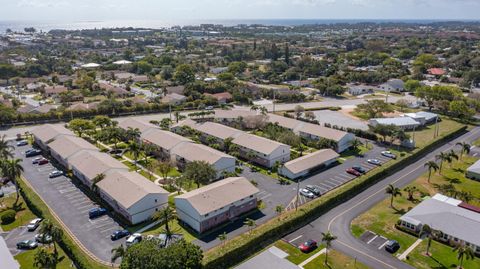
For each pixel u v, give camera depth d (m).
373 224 79.00
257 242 70.75
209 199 78.81
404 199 90.00
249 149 115.25
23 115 153.50
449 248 70.94
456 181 101.00
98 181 90.38
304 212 79.69
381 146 130.50
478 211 80.88
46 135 125.06
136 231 76.44
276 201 89.38
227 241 72.38
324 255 68.50
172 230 76.81
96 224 78.75
